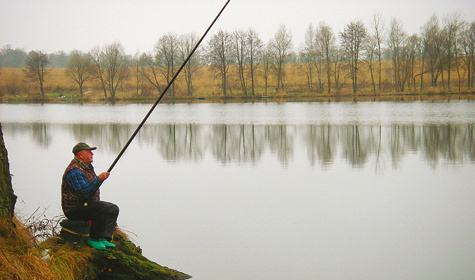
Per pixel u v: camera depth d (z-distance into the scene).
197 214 10.27
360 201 11.26
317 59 83.75
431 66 74.94
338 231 9.13
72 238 6.03
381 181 13.37
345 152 19.05
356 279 6.99
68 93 93.06
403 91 75.62
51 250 5.70
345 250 8.18
